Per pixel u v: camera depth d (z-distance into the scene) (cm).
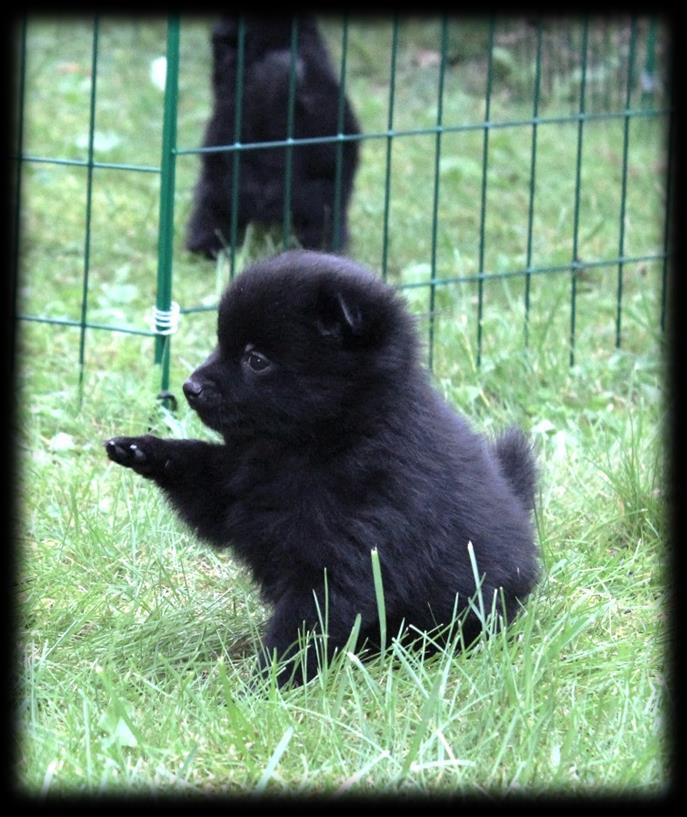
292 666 438
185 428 598
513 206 957
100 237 874
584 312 783
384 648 430
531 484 524
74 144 998
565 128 1112
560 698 417
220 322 452
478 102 1170
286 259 457
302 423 445
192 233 862
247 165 866
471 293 797
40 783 367
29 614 469
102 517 542
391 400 448
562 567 507
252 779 373
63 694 418
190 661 435
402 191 974
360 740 392
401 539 441
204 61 1223
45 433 624
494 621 442
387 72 1243
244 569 488
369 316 442
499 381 680
